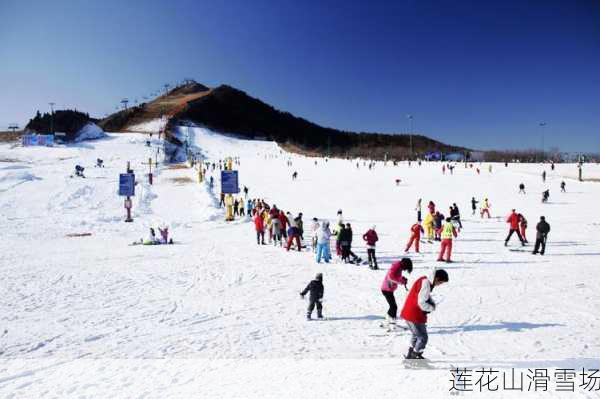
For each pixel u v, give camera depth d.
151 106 199.12
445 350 7.57
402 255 17.33
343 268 15.24
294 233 18.91
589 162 77.00
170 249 19.58
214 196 40.38
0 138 108.81
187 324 9.45
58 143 96.94
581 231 22.69
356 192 43.62
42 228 26.27
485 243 19.89
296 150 154.38
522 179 49.34
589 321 9.12
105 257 17.56
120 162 76.25
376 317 9.83
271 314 10.16
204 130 169.38
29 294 11.98
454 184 47.16
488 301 10.77
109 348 8.02
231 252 18.69
